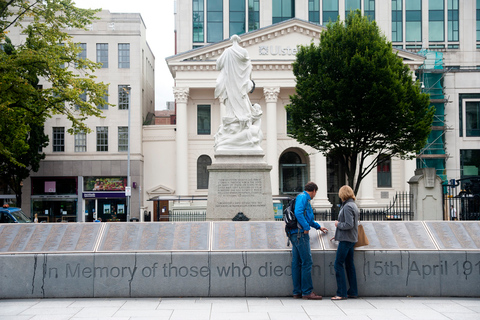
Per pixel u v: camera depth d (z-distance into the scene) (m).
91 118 46.94
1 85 21.69
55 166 46.00
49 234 9.98
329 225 10.34
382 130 25.27
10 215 26.31
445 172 50.44
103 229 10.09
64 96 23.55
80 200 45.97
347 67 24.89
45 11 24.39
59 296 9.52
